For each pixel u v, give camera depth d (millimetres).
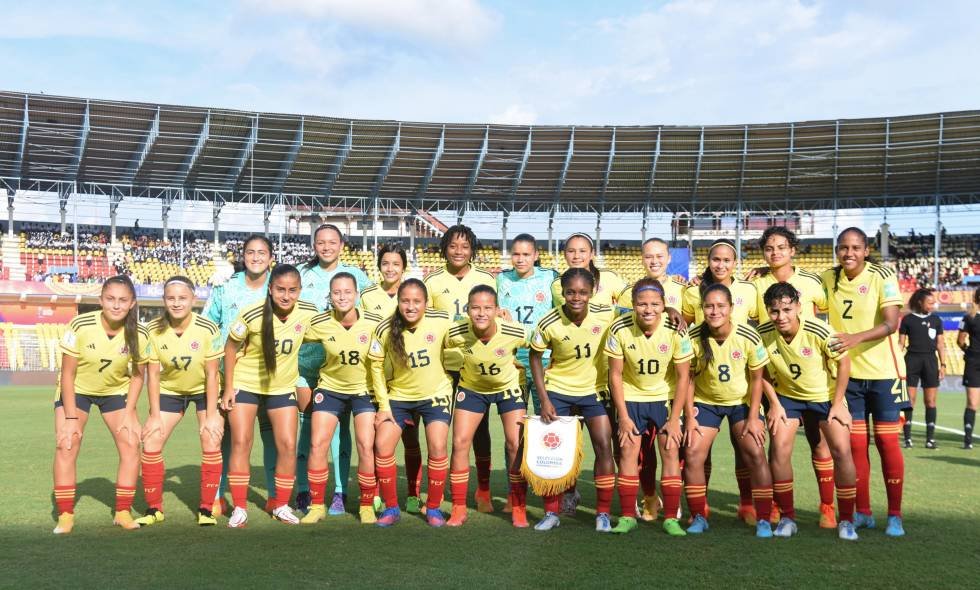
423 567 4320
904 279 31047
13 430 11188
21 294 27031
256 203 30703
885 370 5555
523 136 29172
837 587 3959
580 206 31891
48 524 5480
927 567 4344
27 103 25203
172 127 26938
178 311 5602
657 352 5535
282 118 27375
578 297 5555
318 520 5770
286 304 5652
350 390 5930
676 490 5465
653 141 29062
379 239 34562
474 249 6953
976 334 9891
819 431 5582
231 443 5930
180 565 4344
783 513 5309
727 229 33188
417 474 6227
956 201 29984
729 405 5582
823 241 33500
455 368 6516
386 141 28828
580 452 5531
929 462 8531
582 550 4773
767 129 28266
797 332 5434
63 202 29688
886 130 27688
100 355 5355
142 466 5707
